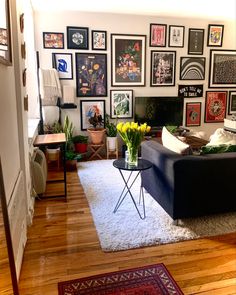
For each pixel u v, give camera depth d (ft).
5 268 4.89
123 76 16.26
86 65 15.65
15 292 4.91
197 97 17.58
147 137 15.78
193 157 7.93
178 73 16.97
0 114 5.23
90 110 16.22
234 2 13.42
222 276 6.14
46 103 14.93
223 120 18.28
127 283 5.93
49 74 14.40
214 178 8.05
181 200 7.95
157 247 7.23
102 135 15.69
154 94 16.90
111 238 7.59
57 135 11.33
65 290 5.74
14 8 6.92
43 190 10.02
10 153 6.05
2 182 4.52
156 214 9.00
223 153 8.44
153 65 16.51
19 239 6.33
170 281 5.97
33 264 6.55
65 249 7.15
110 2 13.30
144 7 14.17
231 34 17.22
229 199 8.44
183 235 7.69
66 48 15.19
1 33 5.55
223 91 17.93
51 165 13.51
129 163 8.79
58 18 14.79
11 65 6.29
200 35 16.78
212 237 7.67
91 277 6.12
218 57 17.34
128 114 16.78
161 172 8.54
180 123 17.13
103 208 9.48
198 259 6.73
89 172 13.32
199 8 14.37
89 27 15.24
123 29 15.69
